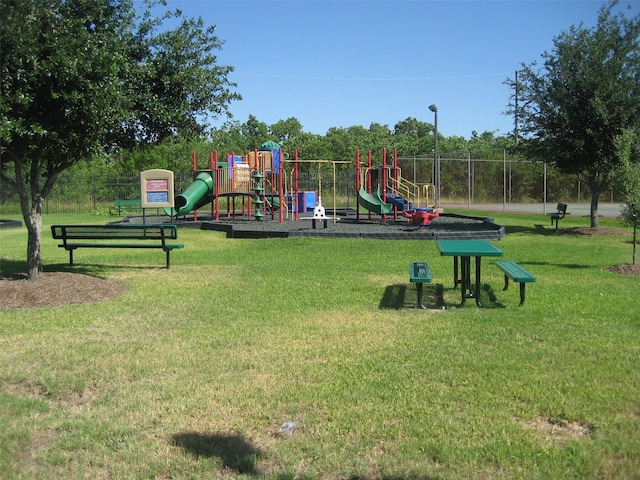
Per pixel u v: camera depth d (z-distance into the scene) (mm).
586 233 19000
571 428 4043
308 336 6250
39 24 7727
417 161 42125
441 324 6715
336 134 61219
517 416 4223
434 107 26297
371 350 5727
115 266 11547
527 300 8094
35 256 8906
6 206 33156
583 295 8414
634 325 6637
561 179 42219
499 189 41812
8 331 6492
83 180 34906
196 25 10789
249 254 13391
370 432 3955
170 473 3525
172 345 5945
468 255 7438
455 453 3645
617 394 4551
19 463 3623
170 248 11062
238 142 52688
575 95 18859
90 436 3943
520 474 3422
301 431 4008
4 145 7910
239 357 5547
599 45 18484
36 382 4961
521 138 20609
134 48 9984
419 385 4777
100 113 8078
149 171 17922
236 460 3621
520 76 20125
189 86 10508
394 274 10383
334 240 15812
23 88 7578
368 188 24984
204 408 4383
